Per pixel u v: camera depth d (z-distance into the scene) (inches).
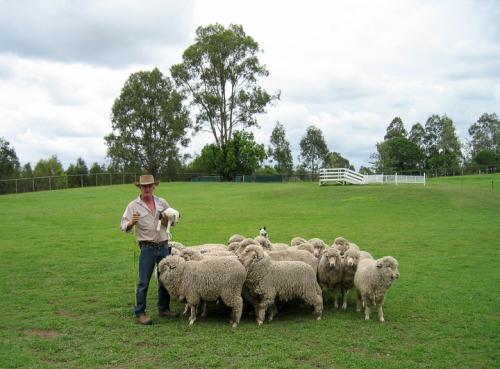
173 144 2997.0
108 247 674.8
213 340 304.0
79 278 483.5
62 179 2470.5
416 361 273.6
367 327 332.8
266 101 2716.5
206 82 2691.9
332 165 4052.7
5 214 1122.7
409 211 1088.8
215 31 2652.6
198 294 332.2
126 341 304.3
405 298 408.5
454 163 3919.8
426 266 539.5
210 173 3021.7
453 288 440.8
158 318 356.2
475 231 802.2
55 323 337.7
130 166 3043.8
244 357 276.4
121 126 2970.0
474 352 287.4
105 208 1269.7
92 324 338.0
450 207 1124.5
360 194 1385.3
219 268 330.0
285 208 1218.6
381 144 3240.7
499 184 2017.7
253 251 335.6
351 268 377.4
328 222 955.3
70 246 682.2
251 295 349.4
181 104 2938.0
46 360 272.7
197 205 1325.0
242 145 2847.0
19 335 315.3
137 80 2982.3
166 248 356.2
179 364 267.0
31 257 597.3
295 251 398.6
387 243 697.0
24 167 3814.0
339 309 385.7
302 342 302.0
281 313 372.8
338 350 288.5
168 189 1961.1
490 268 528.4
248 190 1814.7
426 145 4781.0
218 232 833.5
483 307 380.2
